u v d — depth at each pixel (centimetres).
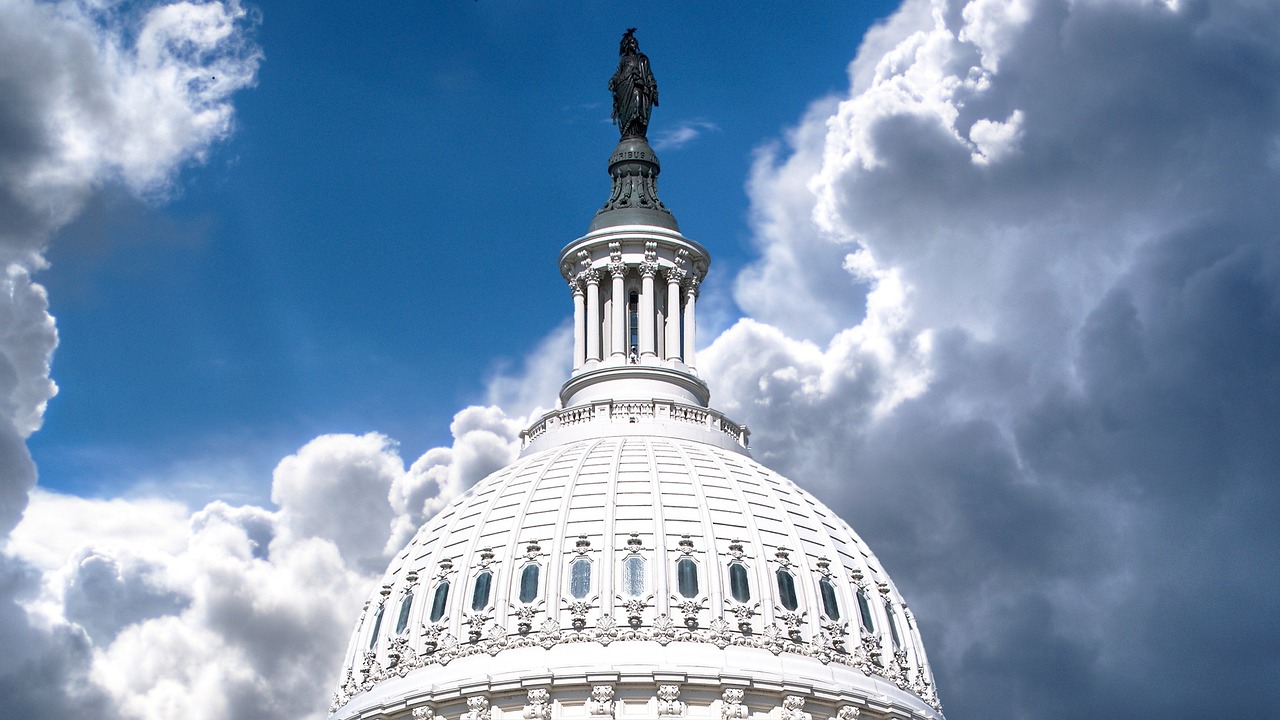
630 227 9538
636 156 9956
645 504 7781
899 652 7781
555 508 7844
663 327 9519
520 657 7225
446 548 7956
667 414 8869
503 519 7912
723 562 7525
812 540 7912
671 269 9506
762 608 7406
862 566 8006
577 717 7044
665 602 7319
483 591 7562
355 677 7806
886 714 7406
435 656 7388
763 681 7119
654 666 7100
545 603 7369
